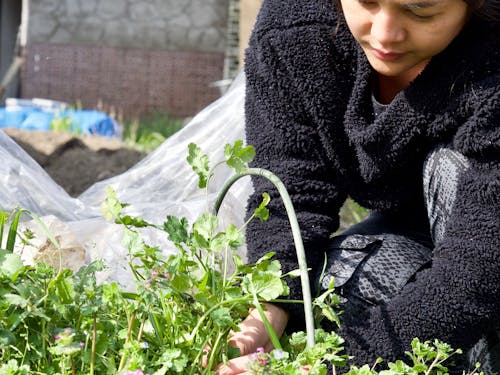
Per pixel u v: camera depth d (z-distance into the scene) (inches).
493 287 58.3
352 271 64.4
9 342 48.8
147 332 54.4
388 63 58.4
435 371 58.0
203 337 53.7
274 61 67.9
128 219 54.3
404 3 54.1
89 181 169.5
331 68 66.7
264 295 52.6
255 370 48.1
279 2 69.4
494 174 58.3
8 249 56.6
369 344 60.6
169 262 52.9
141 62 532.4
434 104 62.1
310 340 52.1
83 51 529.7
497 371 66.5
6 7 566.3
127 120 480.7
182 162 93.8
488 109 58.6
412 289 60.7
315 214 67.2
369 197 70.2
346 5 58.2
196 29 534.3
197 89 534.9
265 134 69.1
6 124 273.7
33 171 89.0
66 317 51.6
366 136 64.6
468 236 58.9
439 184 63.7
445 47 60.1
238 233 54.2
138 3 531.8
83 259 70.1
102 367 51.1
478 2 55.2
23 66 528.4
